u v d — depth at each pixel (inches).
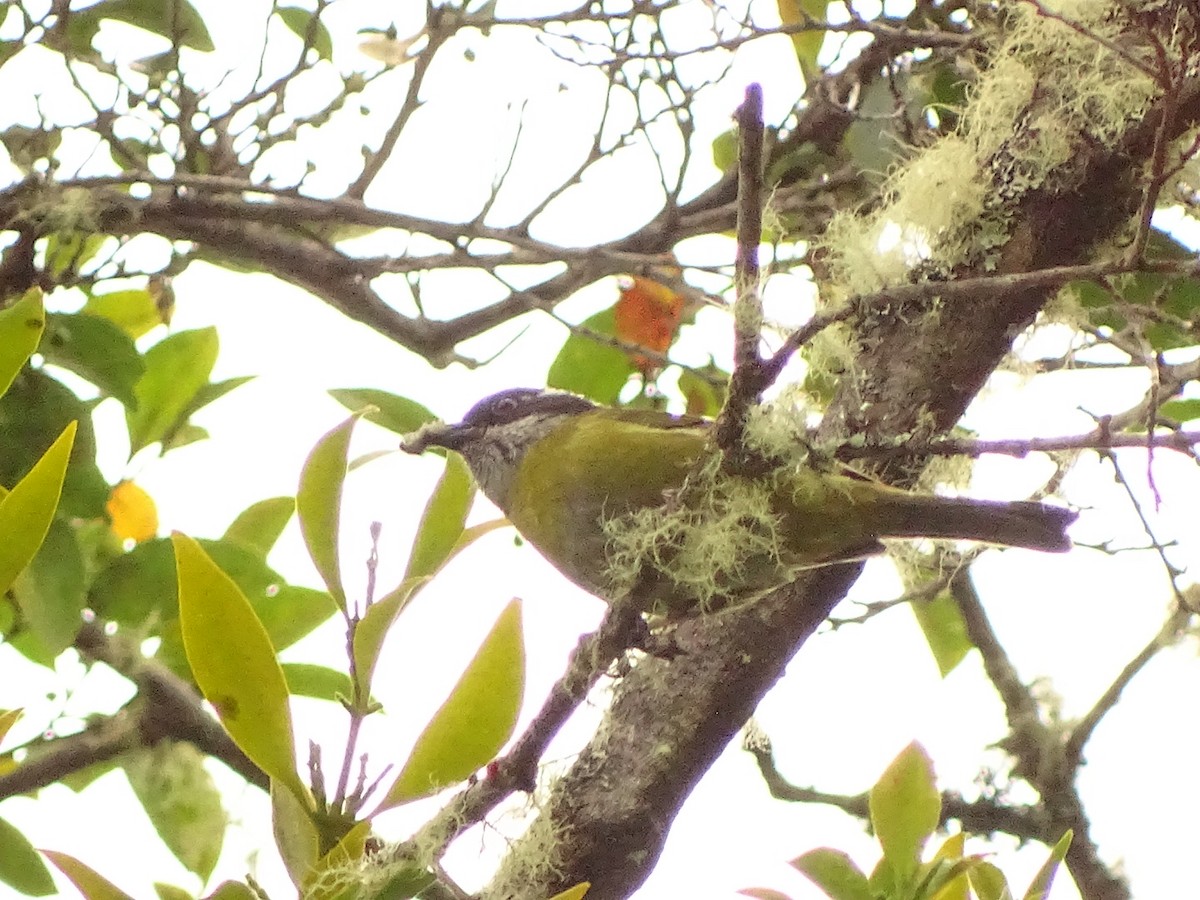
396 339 325.1
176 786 273.7
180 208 292.0
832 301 254.1
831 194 322.3
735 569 229.0
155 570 272.8
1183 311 297.4
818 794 313.4
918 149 275.6
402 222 292.4
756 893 217.3
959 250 252.2
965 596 340.5
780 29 281.7
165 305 331.6
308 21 313.7
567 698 193.9
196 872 267.7
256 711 161.0
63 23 285.6
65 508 266.5
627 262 290.2
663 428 267.0
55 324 267.4
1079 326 279.6
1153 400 222.2
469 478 183.0
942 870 215.5
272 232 315.9
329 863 156.3
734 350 192.1
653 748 239.9
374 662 164.9
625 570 221.8
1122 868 325.4
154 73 306.8
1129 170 249.3
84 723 268.1
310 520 169.8
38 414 264.8
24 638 267.6
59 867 161.0
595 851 232.8
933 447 205.9
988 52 278.2
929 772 220.5
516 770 188.4
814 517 233.6
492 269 299.9
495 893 229.8
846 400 251.3
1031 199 251.6
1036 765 332.2
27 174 287.9
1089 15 248.8
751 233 181.3
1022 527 242.7
